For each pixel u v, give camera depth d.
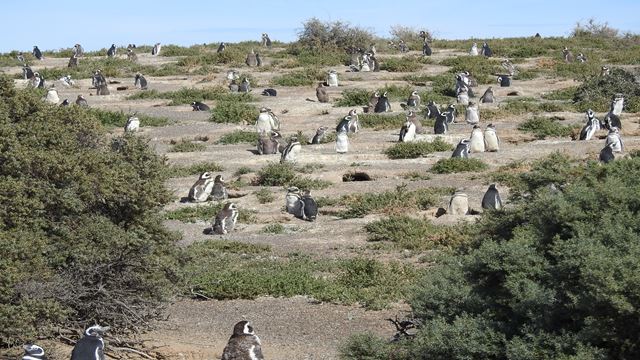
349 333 14.50
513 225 13.70
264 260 19.89
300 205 24.12
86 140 14.59
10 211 12.36
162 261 13.29
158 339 14.09
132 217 13.54
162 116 40.38
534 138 34.03
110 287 12.84
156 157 14.73
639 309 8.45
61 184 13.05
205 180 26.66
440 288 11.26
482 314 10.29
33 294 11.84
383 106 40.62
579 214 10.03
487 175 27.56
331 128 37.44
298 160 30.95
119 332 13.15
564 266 9.41
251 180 28.59
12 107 13.72
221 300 16.86
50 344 12.23
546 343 9.20
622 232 9.35
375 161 30.84
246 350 11.45
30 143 13.22
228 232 23.09
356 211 24.22
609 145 28.08
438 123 35.06
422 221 22.31
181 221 24.52
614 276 8.63
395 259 19.75
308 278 17.77
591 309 8.81
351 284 17.47
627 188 10.23
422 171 29.06
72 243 12.59
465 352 9.73
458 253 14.84
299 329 14.85
